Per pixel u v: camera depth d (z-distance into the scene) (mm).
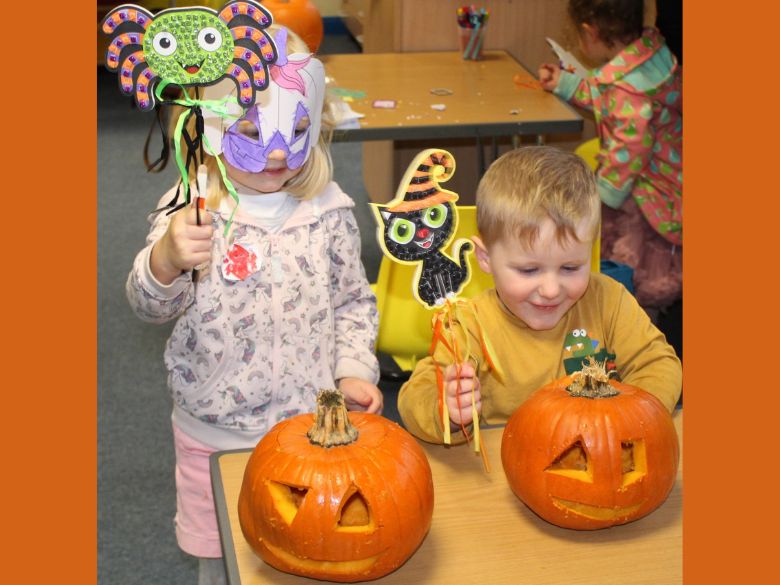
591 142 3203
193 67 1199
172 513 2484
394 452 1141
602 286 1609
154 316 1531
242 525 1153
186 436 1741
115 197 4574
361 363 1728
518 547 1187
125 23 1186
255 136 1499
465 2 3531
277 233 1663
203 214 1387
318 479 1094
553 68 3113
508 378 1559
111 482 2611
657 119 2949
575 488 1188
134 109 5836
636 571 1145
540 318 1464
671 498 1298
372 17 4180
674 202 3016
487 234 1443
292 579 1131
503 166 1433
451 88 3084
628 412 1217
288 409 1708
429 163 1366
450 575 1132
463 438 1415
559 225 1361
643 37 2977
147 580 2221
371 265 3922
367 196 4590
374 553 1096
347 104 2818
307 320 1688
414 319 2217
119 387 3107
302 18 3037
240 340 1660
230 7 1192
